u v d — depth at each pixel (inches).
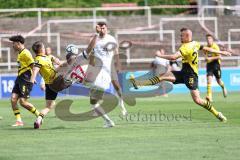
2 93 2420.0
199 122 1369.3
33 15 3435.0
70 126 1336.1
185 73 1323.8
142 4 3688.5
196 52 1312.7
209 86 2005.4
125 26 3255.4
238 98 2158.0
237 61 2920.8
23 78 1355.8
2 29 3171.8
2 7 3469.5
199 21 3235.7
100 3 3634.4
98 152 971.3
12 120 1503.4
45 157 932.0
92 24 3225.9
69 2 3587.6
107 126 1306.6
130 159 908.0
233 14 3297.2
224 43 2933.1
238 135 1146.0
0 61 2834.6
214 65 2020.2
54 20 3083.2
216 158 907.4
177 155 937.5
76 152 973.8
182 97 2253.9
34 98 2346.2
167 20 3102.9
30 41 3006.9
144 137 1131.9
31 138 1139.9
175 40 3149.6
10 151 989.8
